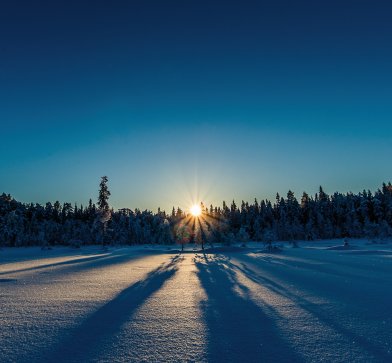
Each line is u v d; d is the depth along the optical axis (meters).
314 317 8.60
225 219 110.50
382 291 12.69
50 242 98.88
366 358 5.71
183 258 38.38
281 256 37.41
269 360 5.68
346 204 108.25
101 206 69.44
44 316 9.05
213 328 7.70
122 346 6.51
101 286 14.96
